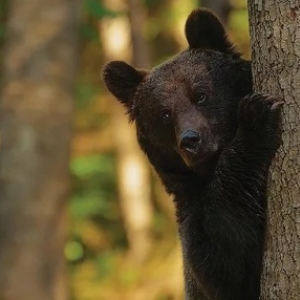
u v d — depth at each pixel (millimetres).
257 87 6496
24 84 15516
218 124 7535
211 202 6918
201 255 7145
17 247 15094
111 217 27719
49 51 15680
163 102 7695
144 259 24094
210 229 6969
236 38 22188
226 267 7027
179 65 7777
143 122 8023
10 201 15211
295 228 6141
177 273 22172
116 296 22484
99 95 28047
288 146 6250
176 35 26500
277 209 6238
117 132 27125
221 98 7574
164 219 26203
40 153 15328
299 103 6211
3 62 15930
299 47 6211
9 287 14984
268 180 6348
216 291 7188
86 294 23016
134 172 26719
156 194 27672
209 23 7852
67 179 15703
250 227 6836
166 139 7809
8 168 15266
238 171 6770
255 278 6996
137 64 25406
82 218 26844
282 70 6266
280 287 6172
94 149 28031
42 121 15406
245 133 6711
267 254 6281
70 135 15750
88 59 28109
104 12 18312
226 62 7703
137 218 26125
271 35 6301
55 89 15547
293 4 6238
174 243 23984
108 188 28844
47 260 15250
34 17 15742
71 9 15938
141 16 25750
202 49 7859
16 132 15352
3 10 19188
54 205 15383
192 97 7605
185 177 7727
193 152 7277
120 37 26844
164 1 26875
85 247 26547
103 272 23828
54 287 15297
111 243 26844
